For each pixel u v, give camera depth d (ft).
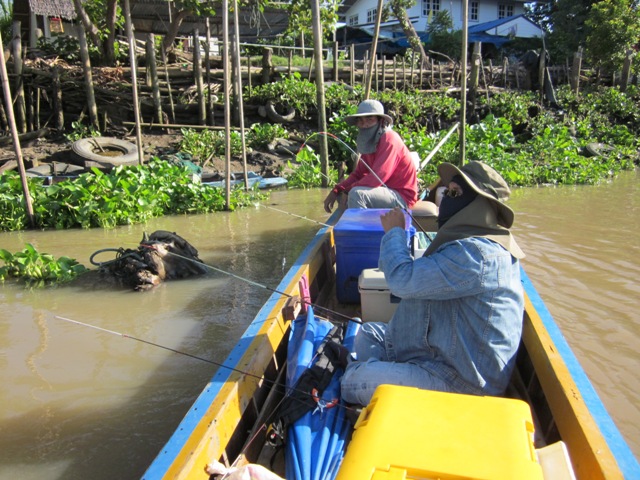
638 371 13.62
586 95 65.82
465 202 8.72
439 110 56.75
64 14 56.70
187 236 26.32
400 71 63.00
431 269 8.35
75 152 40.19
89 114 46.55
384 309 12.37
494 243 8.36
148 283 19.16
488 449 5.71
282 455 8.71
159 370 13.67
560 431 7.72
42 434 11.25
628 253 22.41
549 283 19.08
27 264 20.27
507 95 59.16
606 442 6.60
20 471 10.20
